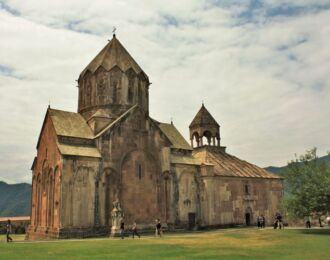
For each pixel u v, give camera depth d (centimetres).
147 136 4369
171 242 2856
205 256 2056
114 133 4100
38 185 4406
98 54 4903
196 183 4703
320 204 3422
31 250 2353
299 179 3722
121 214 3684
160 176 4372
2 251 2308
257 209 5319
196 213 4594
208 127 6056
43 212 4078
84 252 2239
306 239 3000
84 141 3978
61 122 4097
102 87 4553
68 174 3653
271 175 5697
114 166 4009
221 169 5150
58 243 2823
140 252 2241
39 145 4525
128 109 4553
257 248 2450
